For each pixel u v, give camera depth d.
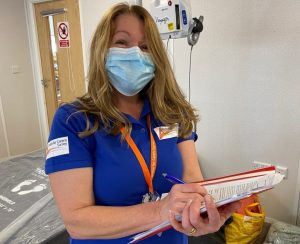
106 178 0.73
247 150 2.27
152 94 0.91
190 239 2.05
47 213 1.67
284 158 2.10
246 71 2.13
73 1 3.30
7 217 1.60
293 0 1.84
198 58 2.34
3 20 3.58
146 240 0.80
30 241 1.43
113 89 0.85
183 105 0.97
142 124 0.84
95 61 0.78
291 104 1.99
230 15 2.11
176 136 0.89
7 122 3.78
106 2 2.88
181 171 0.88
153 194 0.78
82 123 0.73
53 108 4.01
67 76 3.71
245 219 1.84
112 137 0.76
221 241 2.02
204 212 0.57
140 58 0.81
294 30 1.88
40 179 2.09
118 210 0.67
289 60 1.94
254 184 0.61
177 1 1.69
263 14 1.97
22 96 3.92
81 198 0.68
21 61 3.85
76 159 0.69
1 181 2.05
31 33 3.86
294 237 1.80
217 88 2.30
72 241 0.85
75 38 3.43
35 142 4.17
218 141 2.40
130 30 0.81
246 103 2.19
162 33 1.76
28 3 3.74
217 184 0.65
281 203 2.17
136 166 0.76
